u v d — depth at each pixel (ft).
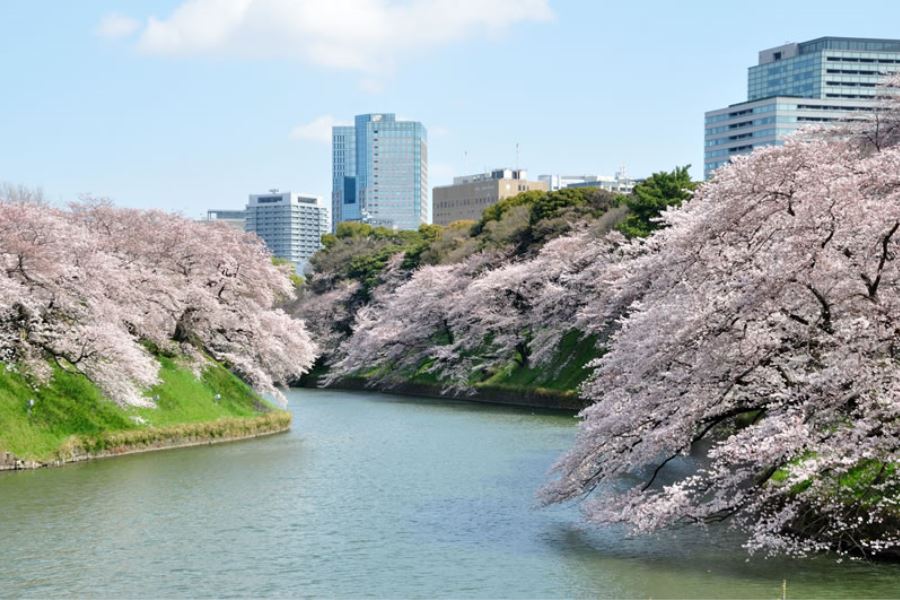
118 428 135.95
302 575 73.20
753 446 63.52
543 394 215.10
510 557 77.10
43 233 129.70
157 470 120.67
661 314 79.51
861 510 70.74
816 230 69.51
